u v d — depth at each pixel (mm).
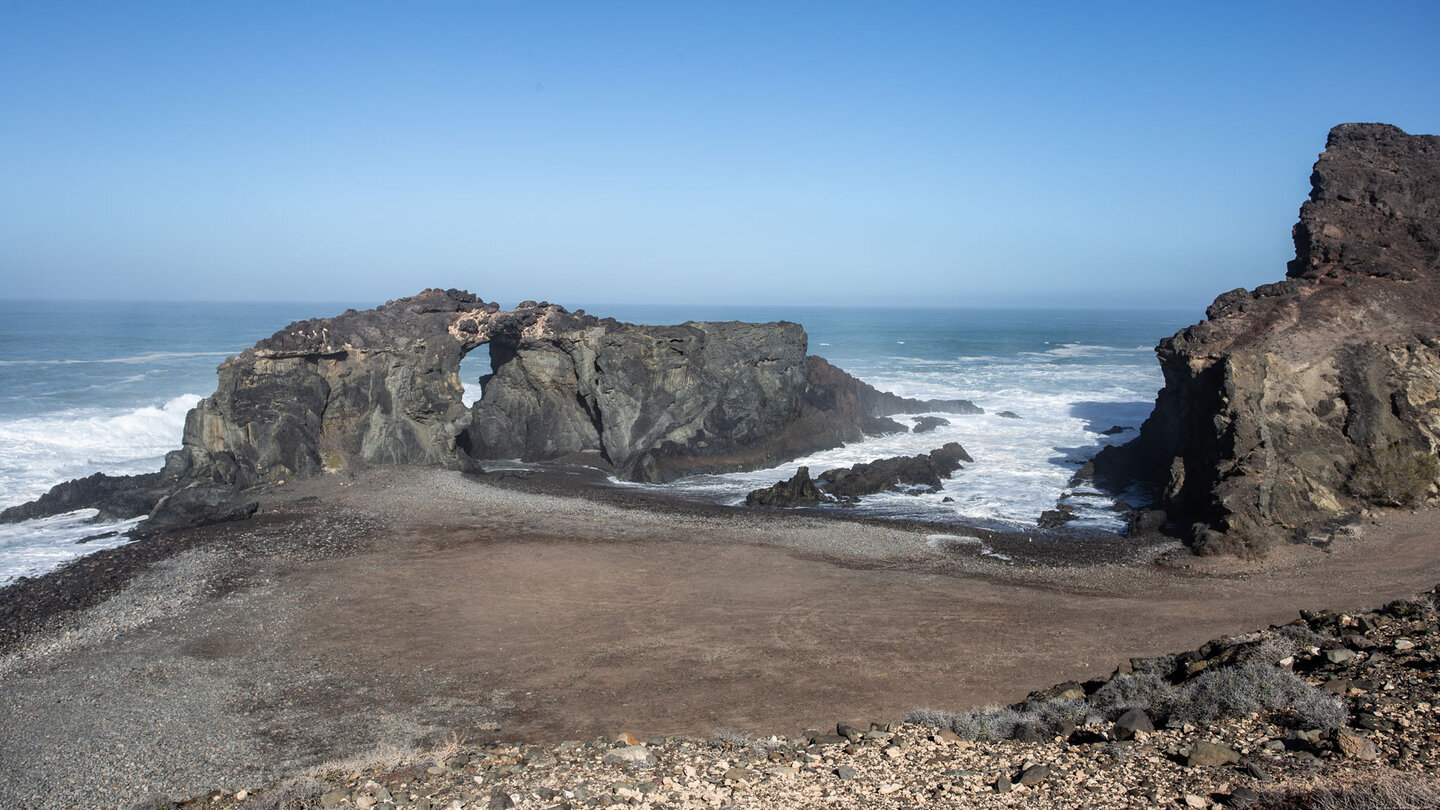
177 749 16500
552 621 23531
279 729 17297
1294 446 32094
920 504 37656
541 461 48562
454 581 26953
